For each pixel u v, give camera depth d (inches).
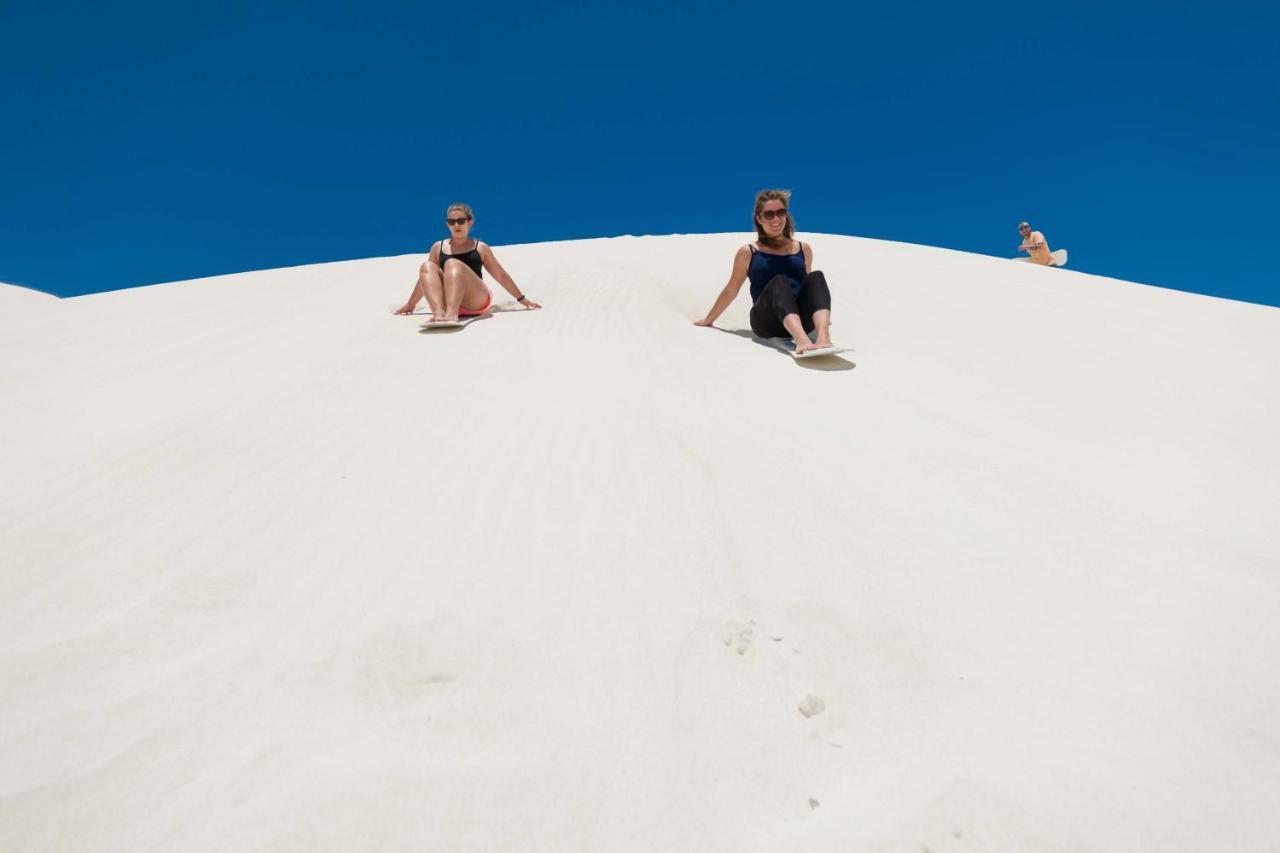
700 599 74.8
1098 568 75.7
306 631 74.4
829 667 64.5
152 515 101.0
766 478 97.9
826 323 162.7
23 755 58.6
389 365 161.9
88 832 51.4
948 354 165.3
